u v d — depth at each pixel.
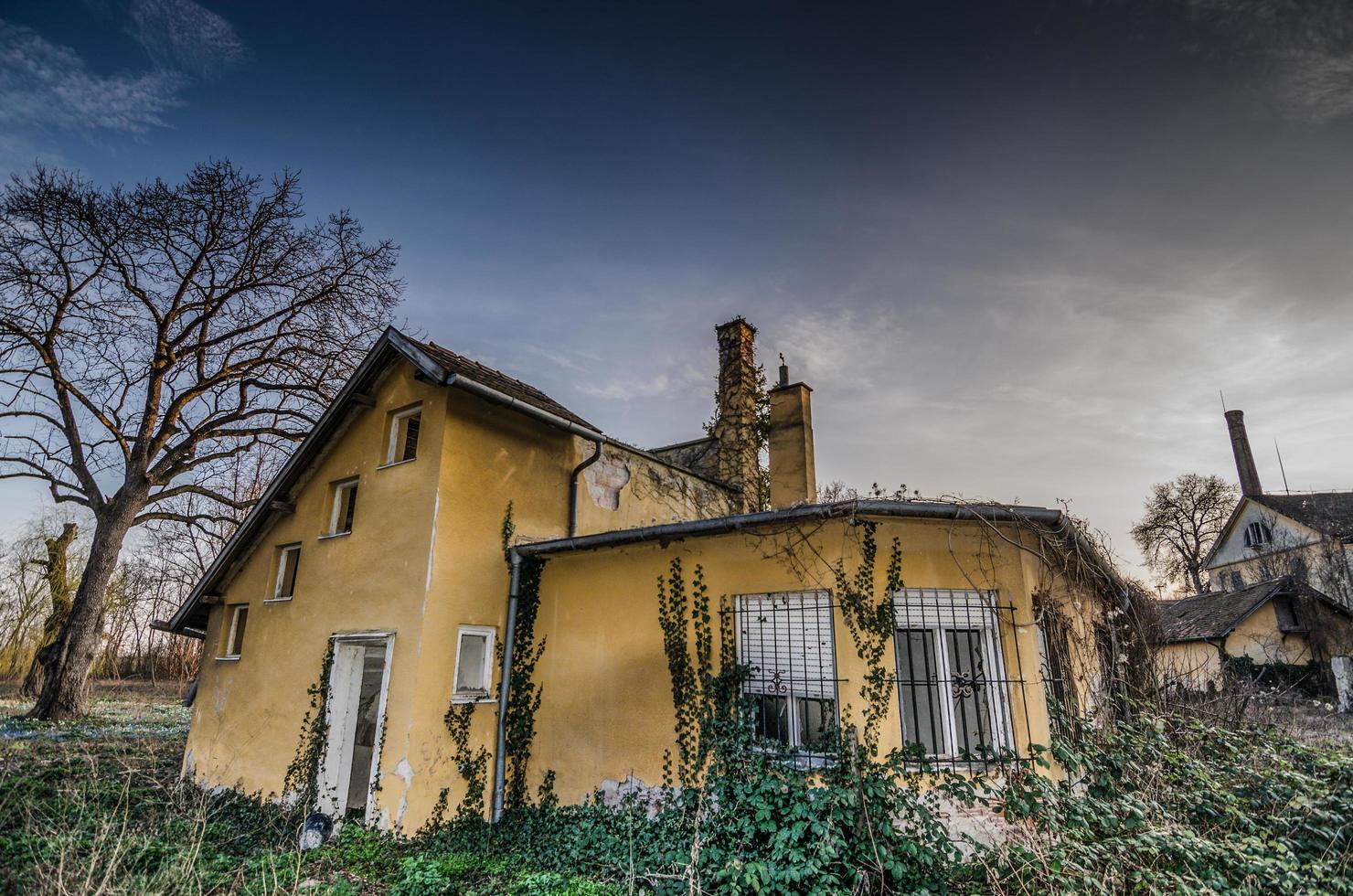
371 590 8.52
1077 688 7.06
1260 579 34.34
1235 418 37.94
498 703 8.34
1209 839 4.97
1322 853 4.98
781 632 6.73
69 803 7.19
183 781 9.48
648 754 7.17
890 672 6.09
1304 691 19.53
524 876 5.95
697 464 14.54
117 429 17.00
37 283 15.66
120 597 26.50
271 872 5.99
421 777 7.39
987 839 5.77
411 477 8.57
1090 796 5.60
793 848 5.17
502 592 8.73
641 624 7.64
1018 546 6.51
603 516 10.58
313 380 18.92
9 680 23.55
